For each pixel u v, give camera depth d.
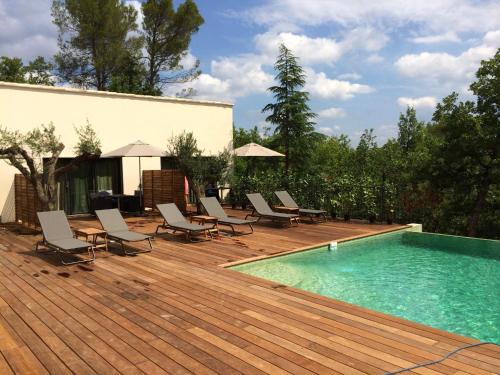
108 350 4.46
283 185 16.59
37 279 7.23
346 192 14.62
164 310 5.65
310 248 9.93
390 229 12.38
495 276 8.49
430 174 19.81
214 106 19.33
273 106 21.31
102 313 5.56
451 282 8.10
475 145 18.41
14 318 5.43
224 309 5.67
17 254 9.21
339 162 25.75
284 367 4.04
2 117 13.92
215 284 6.88
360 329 4.96
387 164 22.73
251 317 5.36
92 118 15.86
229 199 18.36
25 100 14.34
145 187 17.42
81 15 26.78
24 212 13.06
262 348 4.46
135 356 4.31
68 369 4.06
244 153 17.31
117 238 9.03
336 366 4.05
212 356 4.29
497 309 6.70
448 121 19.20
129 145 14.32
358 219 14.28
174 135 18.05
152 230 12.30
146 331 4.95
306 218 14.61
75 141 15.43
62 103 15.11
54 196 11.71
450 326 6.07
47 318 5.41
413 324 5.11
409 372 3.92
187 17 29.28
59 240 8.80
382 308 6.75
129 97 16.75
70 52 28.11
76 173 15.95
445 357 4.22
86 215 15.91
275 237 11.19
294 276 8.31
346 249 10.66
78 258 8.76
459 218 20.19
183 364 4.12
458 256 10.13
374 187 14.05
